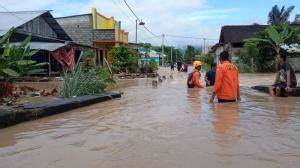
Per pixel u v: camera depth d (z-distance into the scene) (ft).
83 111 14.19
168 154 7.29
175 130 9.44
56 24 48.52
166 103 15.53
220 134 8.89
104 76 23.95
